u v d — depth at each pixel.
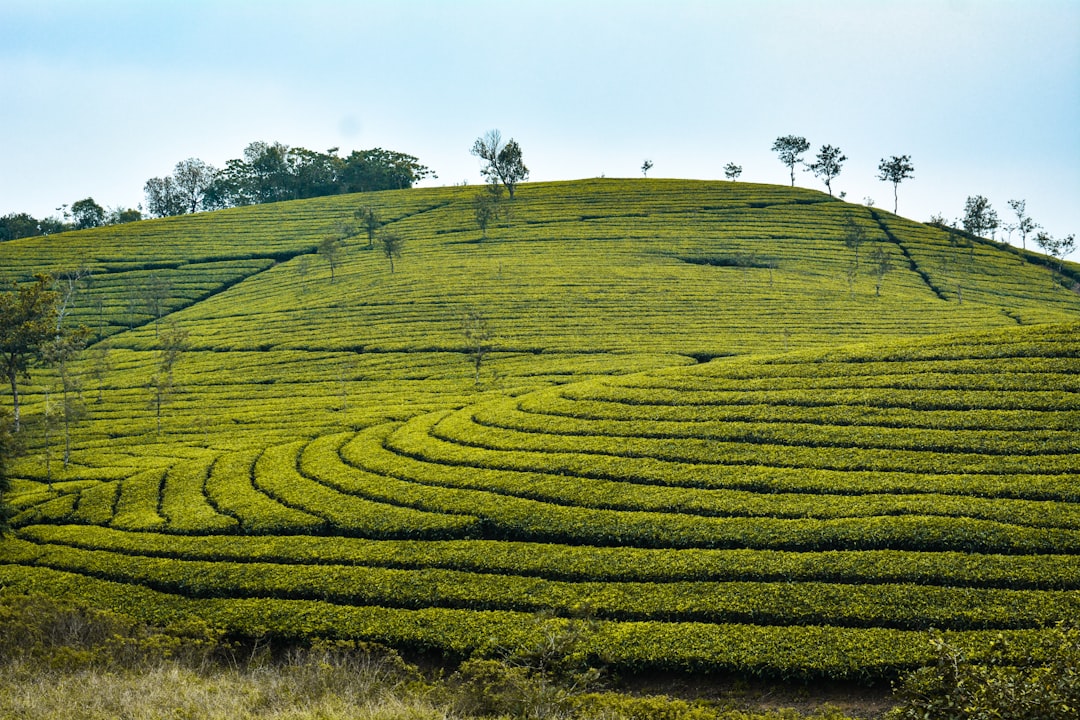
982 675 22.62
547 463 47.97
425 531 41.97
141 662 31.98
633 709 27.98
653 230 142.38
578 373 74.19
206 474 53.97
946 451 44.12
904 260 132.50
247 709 27.25
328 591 37.38
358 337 92.25
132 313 111.31
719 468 44.88
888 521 37.09
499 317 95.62
